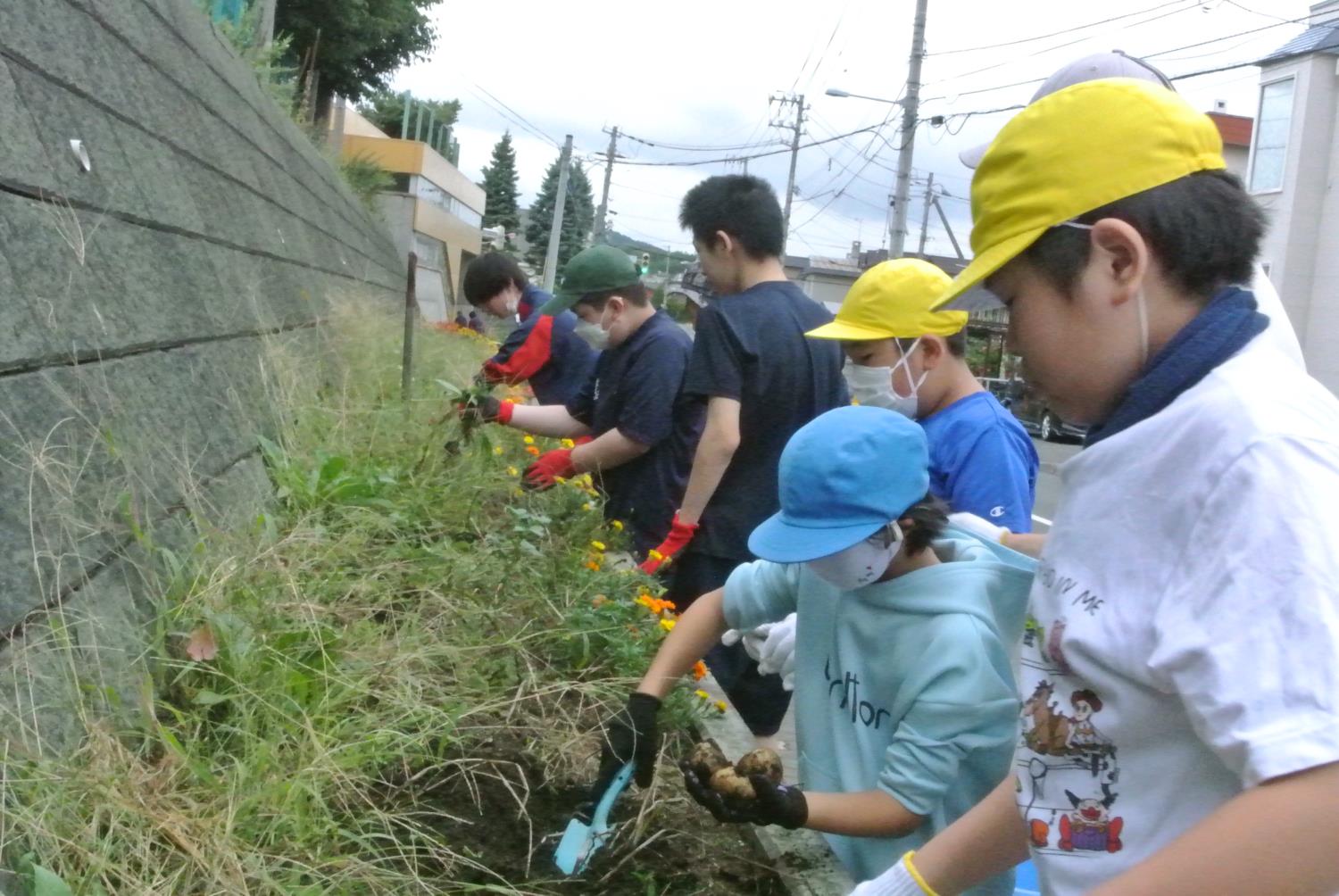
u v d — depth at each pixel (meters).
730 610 2.39
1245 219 1.22
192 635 2.45
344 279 10.00
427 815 2.40
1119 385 1.25
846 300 2.81
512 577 3.29
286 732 2.29
